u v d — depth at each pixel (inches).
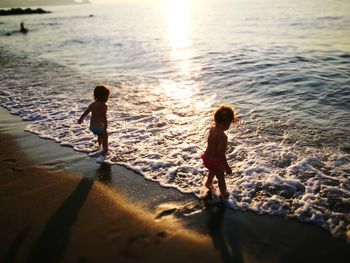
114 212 169.9
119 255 138.6
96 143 260.1
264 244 145.5
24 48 981.8
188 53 725.9
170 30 1392.7
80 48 919.7
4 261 135.6
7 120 323.0
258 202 176.9
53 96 404.5
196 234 152.4
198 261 135.5
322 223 158.4
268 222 160.6
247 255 138.9
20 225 159.8
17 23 2536.9
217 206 174.6
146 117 319.0
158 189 192.2
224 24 1483.8
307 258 137.0
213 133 176.1
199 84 443.8
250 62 568.7
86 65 636.1
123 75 526.0
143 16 3043.8
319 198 177.8
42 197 185.2
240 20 1630.2
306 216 164.1
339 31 909.2
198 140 260.5
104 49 871.7
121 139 267.4
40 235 151.8
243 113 319.6
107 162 228.2
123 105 359.9
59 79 508.4
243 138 261.4
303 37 851.4
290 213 167.0
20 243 146.6
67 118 321.4
